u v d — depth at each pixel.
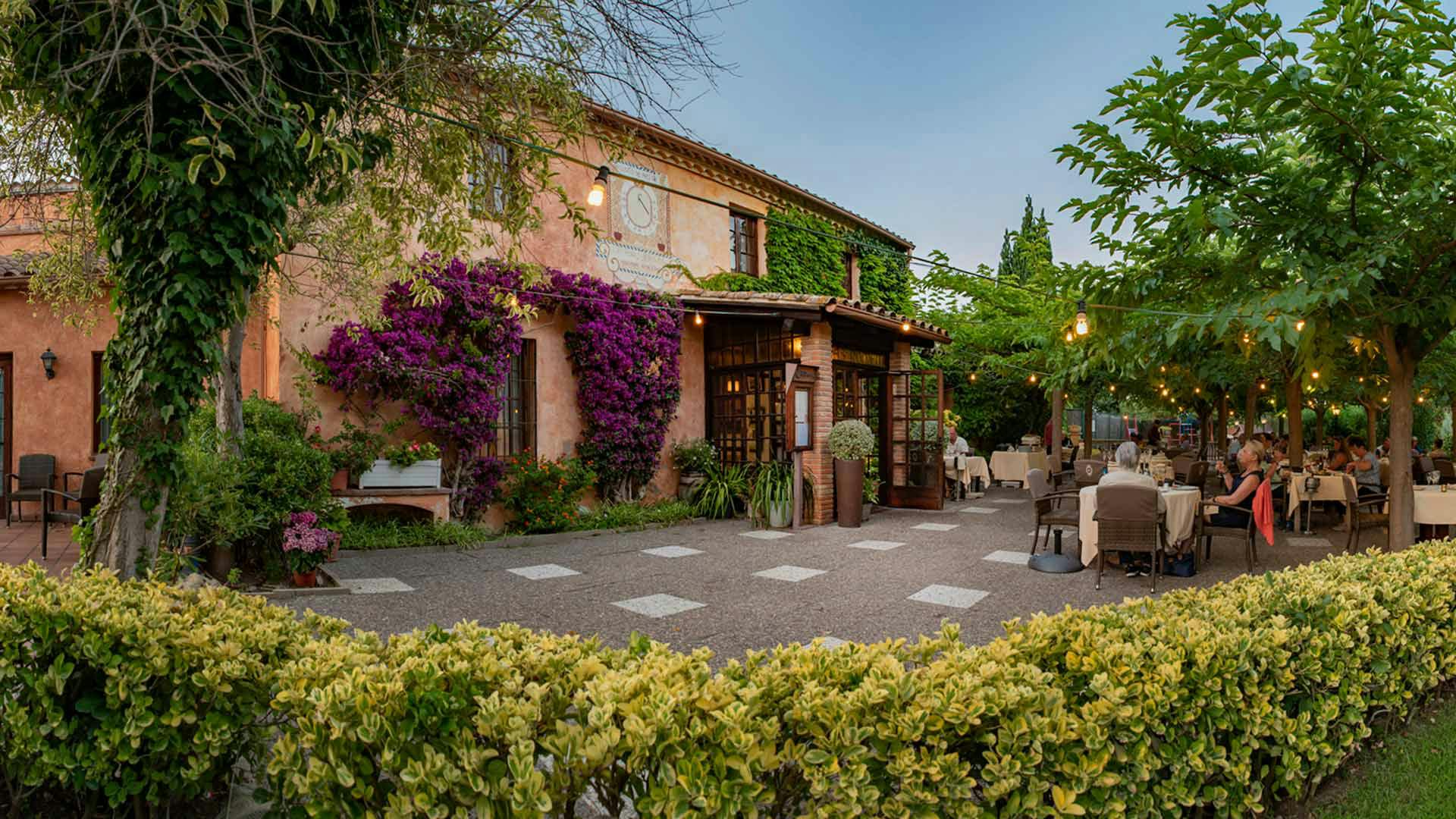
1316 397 18.22
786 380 11.16
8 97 3.40
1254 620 3.00
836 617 5.57
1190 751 2.40
